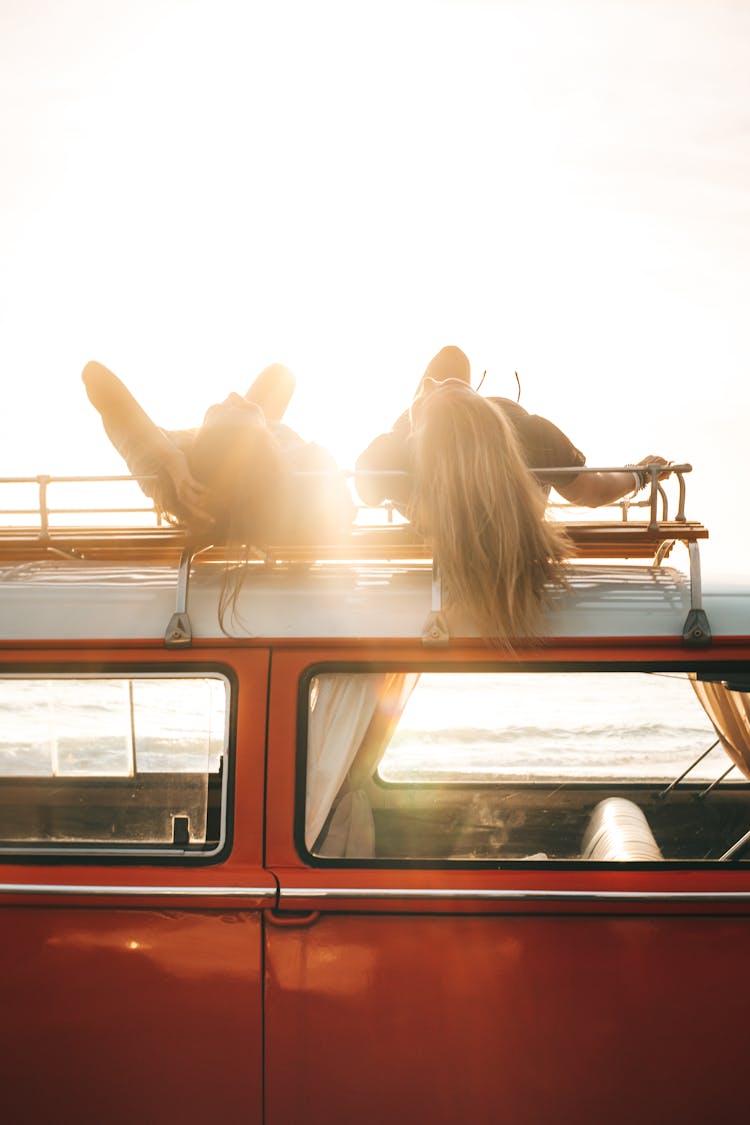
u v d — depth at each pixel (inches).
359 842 141.2
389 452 149.6
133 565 151.3
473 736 142.0
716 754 141.9
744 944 127.9
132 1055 131.2
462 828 145.3
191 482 137.5
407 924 130.0
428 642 136.3
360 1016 129.4
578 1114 128.1
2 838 139.3
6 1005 132.6
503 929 129.3
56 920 133.0
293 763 135.7
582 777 143.4
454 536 132.7
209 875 133.0
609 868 132.6
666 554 151.3
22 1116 132.5
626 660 136.3
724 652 135.8
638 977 127.9
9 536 153.1
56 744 139.7
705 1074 127.1
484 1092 128.5
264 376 175.3
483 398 138.6
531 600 134.5
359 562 149.3
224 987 130.6
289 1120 129.9
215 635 138.7
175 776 138.3
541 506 136.6
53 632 140.4
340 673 138.5
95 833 138.2
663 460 145.3
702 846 143.4
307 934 130.6
